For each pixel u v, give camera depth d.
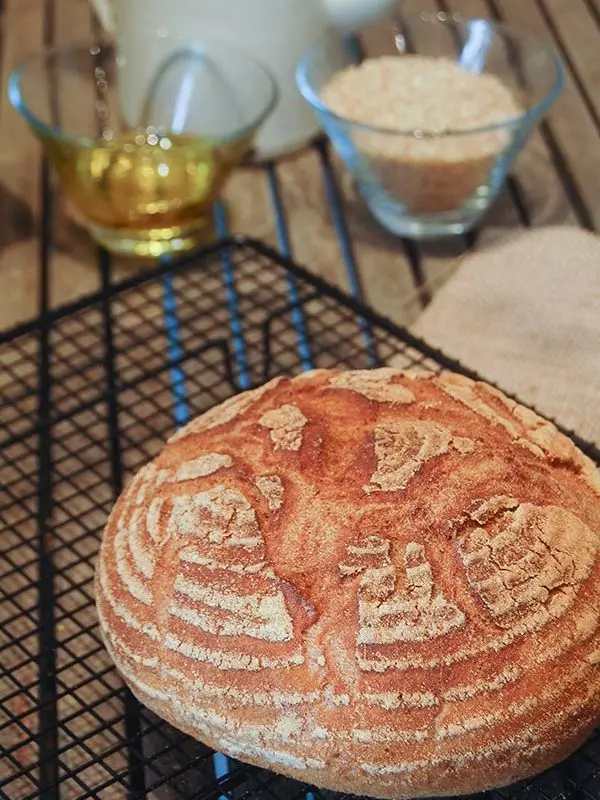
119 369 0.46
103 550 0.34
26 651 0.34
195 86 0.54
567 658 0.30
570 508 0.33
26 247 0.53
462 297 0.45
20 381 0.42
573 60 0.65
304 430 0.34
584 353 0.41
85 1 0.73
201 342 0.47
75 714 0.32
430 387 0.36
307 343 0.45
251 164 0.58
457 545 0.31
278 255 0.44
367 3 0.53
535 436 0.35
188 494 0.34
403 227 0.53
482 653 0.30
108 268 0.52
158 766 0.34
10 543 0.39
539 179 0.56
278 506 0.32
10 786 0.33
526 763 0.30
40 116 0.55
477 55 0.56
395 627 0.30
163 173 0.51
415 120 0.51
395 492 0.32
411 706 0.29
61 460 0.40
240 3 0.52
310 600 0.31
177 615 0.31
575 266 0.44
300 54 0.55
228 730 0.30
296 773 0.30
